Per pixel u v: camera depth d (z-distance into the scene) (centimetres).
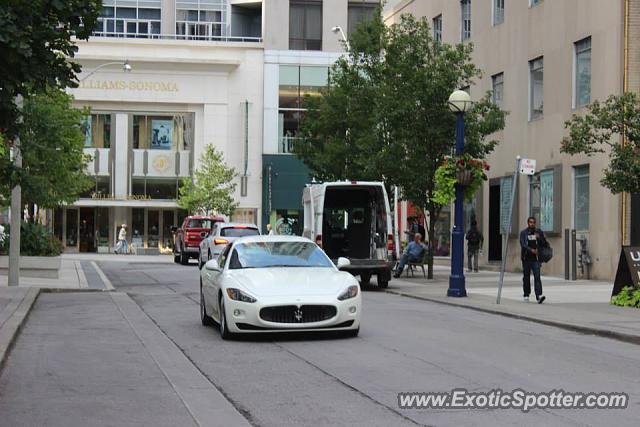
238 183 5566
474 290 2300
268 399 845
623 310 1700
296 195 5581
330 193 2398
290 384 919
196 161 5559
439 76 2523
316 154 3503
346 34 5700
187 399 853
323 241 2420
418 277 2870
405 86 2561
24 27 936
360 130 3259
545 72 3006
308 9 5709
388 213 2320
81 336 1346
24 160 2141
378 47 3231
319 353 1130
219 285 1296
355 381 930
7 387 924
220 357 1110
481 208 3484
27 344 1256
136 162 5534
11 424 750
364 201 2420
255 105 5609
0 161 1363
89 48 5441
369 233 2411
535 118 3102
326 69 5644
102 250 5553
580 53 2809
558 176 2870
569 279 2725
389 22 4681
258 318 1200
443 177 2094
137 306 1844
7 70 970
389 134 2691
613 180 1742
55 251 2828
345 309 1232
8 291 2075
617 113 1767
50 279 2622
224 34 6066
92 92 5450
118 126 5522
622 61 2552
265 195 5569
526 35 3147
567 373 985
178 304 1886
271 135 5603
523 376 959
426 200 2655
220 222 3512
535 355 1127
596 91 2683
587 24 2738
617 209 2542
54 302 1950
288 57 5616
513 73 3247
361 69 3397
